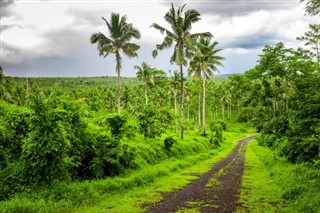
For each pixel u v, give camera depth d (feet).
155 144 83.41
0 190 35.53
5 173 38.50
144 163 65.82
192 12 112.68
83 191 37.29
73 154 45.91
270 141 123.13
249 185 47.09
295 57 80.23
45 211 29.91
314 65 63.77
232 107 420.77
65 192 35.96
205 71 152.87
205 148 120.37
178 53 112.57
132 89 335.67
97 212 31.04
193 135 150.30
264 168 69.92
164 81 241.35
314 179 43.98
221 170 66.54
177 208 33.17
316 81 49.93
